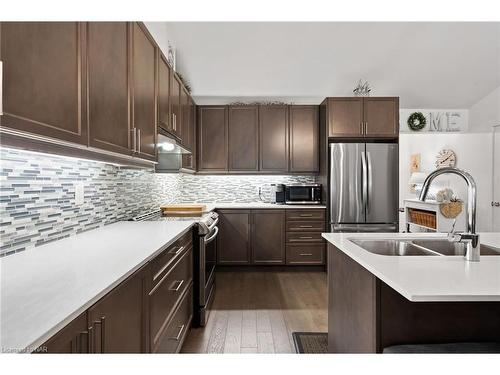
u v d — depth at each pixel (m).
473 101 5.61
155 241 2.00
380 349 1.50
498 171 5.21
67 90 1.37
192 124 4.84
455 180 5.72
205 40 4.39
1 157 1.51
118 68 1.91
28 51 1.12
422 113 5.80
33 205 1.76
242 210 4.87
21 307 0.97
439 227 4.72
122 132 1.97
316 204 5.03
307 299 3.71
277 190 5.11
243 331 2.89
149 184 3.84
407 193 7.22
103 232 2.34
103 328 1.15
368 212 4.70
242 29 4.22
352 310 1.85
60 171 2.01
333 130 4.82
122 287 1.33
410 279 1.25
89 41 1.56
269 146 5.14
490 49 4.56
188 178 5.42
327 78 5.07
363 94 5.15
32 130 1.14
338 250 2.15
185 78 5.00
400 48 4.55
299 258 4.86
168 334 2.06
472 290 1.12
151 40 2.55
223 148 5.16
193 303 3.00
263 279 4.51
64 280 1.22
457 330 1.50
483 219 5.35
